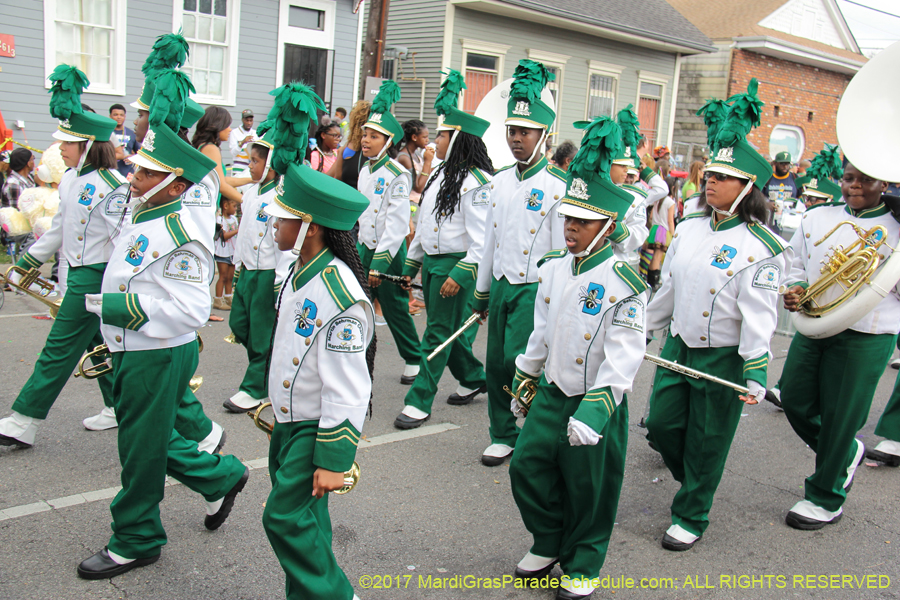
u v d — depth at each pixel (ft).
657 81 61.46
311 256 8.77
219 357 21.20
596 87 57.21
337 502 13.33
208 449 12.55
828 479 13.69
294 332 8.70
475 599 10.77
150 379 10.28
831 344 13.82
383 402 18.65
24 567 10.61
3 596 9.91
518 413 11.55
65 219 13.92
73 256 13.93
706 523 12.79
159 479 10.55
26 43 32.30
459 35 48.19
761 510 14.42
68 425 15.65
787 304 14.15
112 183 13.76
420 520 12.90
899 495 15.44
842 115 14.08
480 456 15.79
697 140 70.59
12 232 25.26
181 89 10.19
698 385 12.51
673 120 64.08
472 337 18.60
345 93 42.93
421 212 18.24
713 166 12.12
